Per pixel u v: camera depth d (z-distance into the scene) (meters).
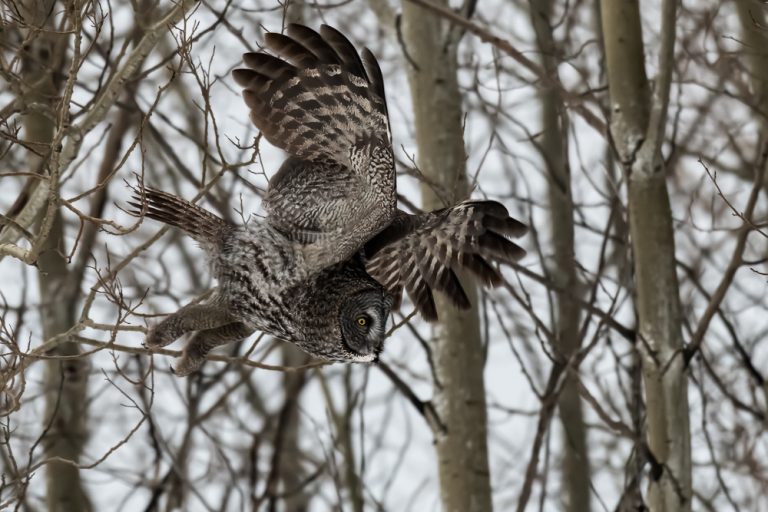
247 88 13.71
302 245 13.91
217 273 14.17
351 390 27.30
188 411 23.73
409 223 14.35
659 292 20.03
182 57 14.49
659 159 20.05
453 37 22.23
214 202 21.38
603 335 21.61
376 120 13.50
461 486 21.41
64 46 18.91
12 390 15.73
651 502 19.86
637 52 20.34
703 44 22.39
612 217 20.88
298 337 14.18
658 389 19.95
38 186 15.98
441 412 21.69
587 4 28.59
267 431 28.03
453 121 21.92
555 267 25.89
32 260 13.62
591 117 20.53
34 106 15.90
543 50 23.58
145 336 14.21
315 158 13.83
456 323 21.72
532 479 20.19
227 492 25.06
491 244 14.16
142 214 13.46
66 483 22.36
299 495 30.34
